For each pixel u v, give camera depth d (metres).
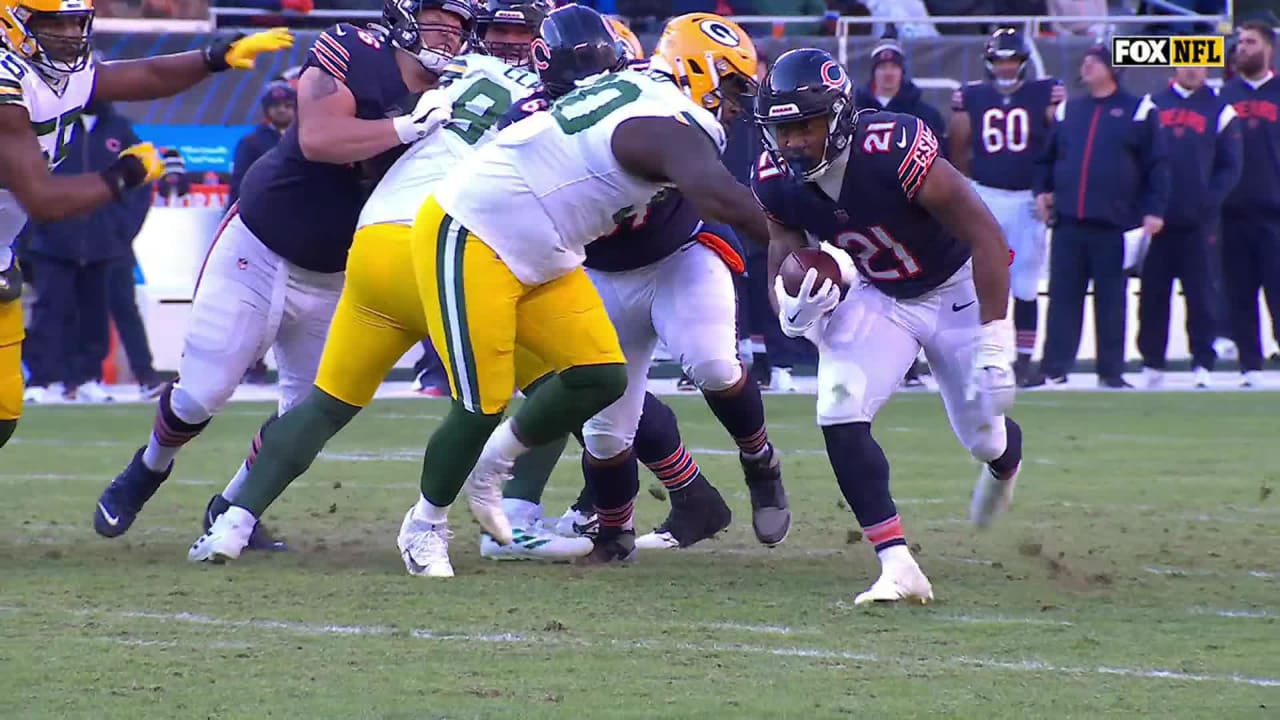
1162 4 56.62
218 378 20.91
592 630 16.22
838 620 16.77
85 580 18.86
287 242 20.55
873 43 51.06
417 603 17.59
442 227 18.42
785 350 45.62
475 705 13.27
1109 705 13.34
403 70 19.92
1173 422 37.62
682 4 51.31
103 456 32.16
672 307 20.39
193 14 51.81
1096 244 44.38
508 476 20.25
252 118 48.78
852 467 17.86
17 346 20.69
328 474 29.42
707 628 16.34
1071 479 28.38
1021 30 54.56
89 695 13.55
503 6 20.11
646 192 18.12
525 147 18.08
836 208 17.64
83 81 20.12
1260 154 44.50
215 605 17.39
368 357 20.17
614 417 20.48
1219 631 16.27
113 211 43.56
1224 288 46.00
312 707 13.19
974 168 44.88
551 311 18.77
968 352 18.56
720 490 27.22
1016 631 16.23
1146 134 43.28
